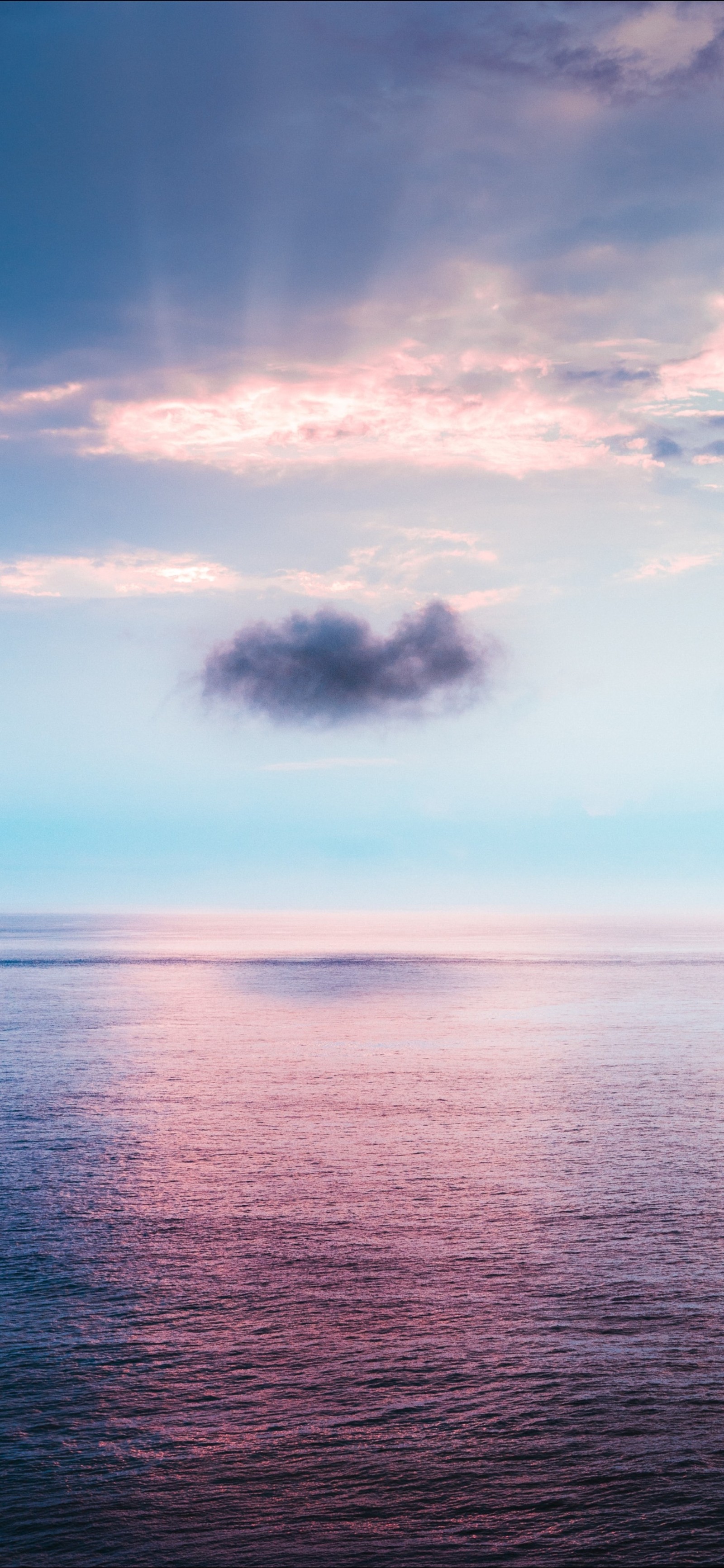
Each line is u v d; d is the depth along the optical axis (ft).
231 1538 50.03
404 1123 138.51
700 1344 69.31
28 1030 241.14
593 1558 48.32
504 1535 50.03
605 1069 184.65
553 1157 119.85
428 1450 56.80
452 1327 72.23
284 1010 280.51
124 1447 57.47
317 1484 54.03
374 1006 288.92
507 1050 208.44
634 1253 86.74
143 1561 48.32
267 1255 87.20
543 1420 59.82
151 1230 93.91
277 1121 140.87
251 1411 61.36
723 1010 278.26
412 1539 49.70
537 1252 87.30
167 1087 167.12
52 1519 51.37
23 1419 60.54
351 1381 64.64
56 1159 120.37
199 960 483.10
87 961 481.05
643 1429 58.59
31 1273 83.30
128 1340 70.85
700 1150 123.13
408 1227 94.07
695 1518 50.98
